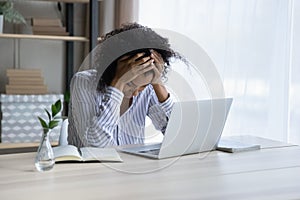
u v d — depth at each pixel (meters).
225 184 1.14
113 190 1.06
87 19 2.90
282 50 2.57
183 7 2.86
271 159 1.48
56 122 1.30
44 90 2.59
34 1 2.87
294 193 1.06
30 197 0.99
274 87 2.61
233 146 1.65
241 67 2.72
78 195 1.01
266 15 2.62
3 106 2.48
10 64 2.87
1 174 1.21
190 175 1.23
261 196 1.03
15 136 2.50
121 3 2.82
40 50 2.93
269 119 2.64
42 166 1.25
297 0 2.50
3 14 2.59
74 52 2.98
